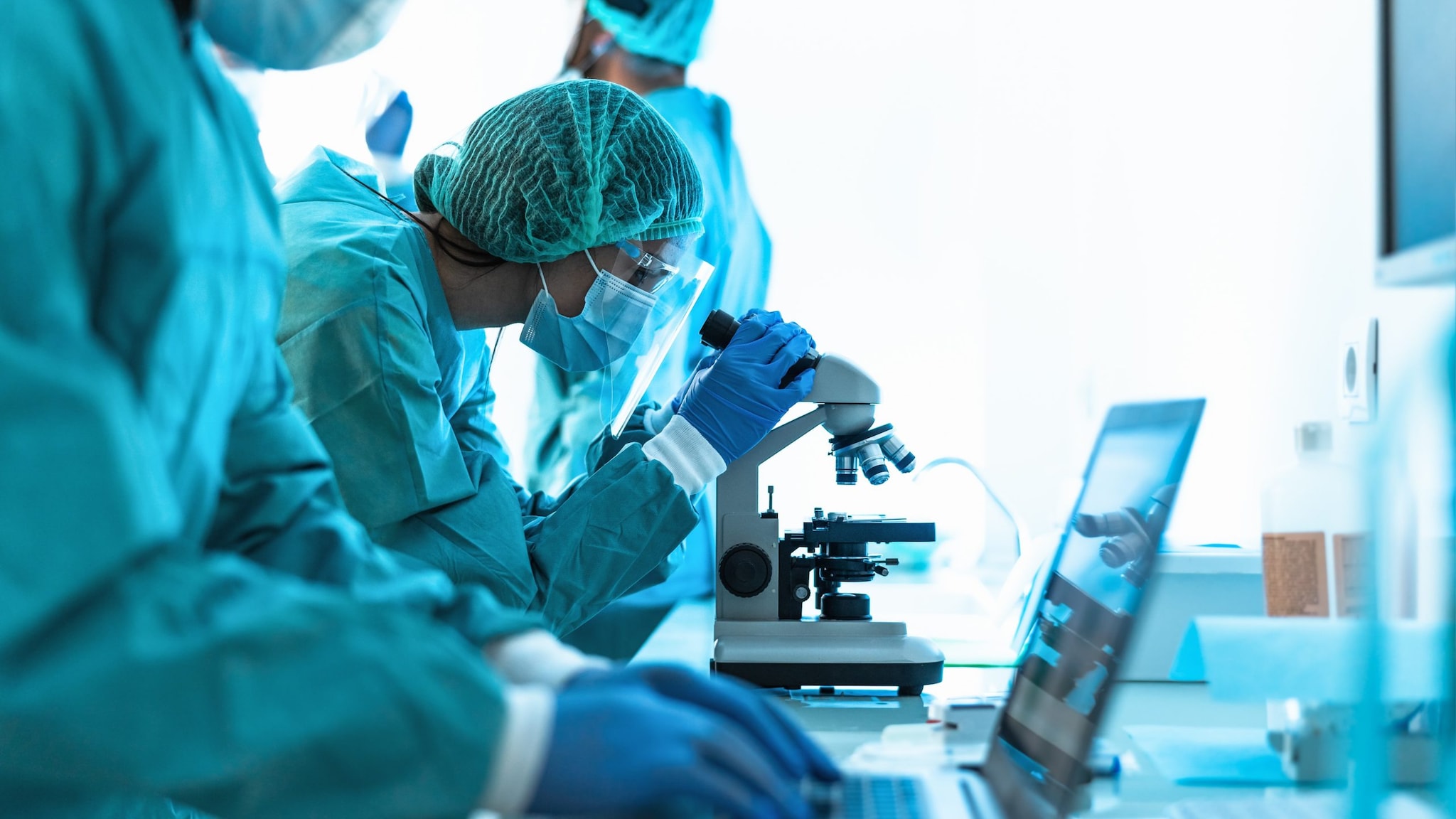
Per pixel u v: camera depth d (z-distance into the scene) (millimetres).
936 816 757
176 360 732
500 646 815
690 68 2975
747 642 1526
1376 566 563
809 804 766
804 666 1466
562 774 595
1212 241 2084
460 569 1493
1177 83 2299
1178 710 1332
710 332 1708
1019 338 3186
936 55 3195
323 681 586
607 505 1580
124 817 932
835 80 3207
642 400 2035
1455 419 562
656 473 1586
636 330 1663
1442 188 1048
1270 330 1799
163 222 697
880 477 1642
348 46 979
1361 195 1461
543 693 642
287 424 948
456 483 1519
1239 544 1743
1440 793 721
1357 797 561
